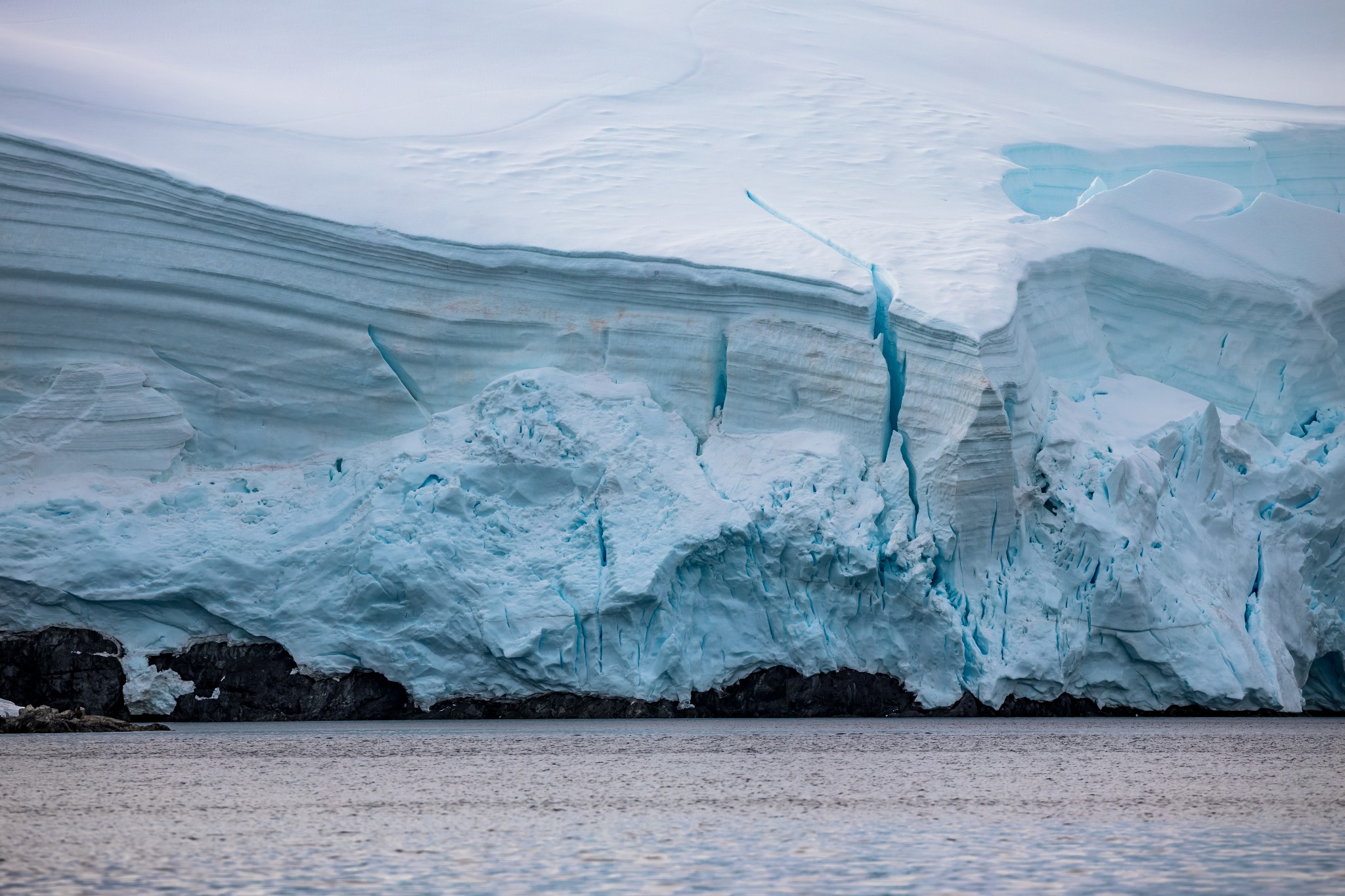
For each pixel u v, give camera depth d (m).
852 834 32.12
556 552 61.09
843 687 60.50
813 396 65.19
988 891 25.95
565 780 40.19
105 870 27.56
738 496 62.38
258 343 68.25
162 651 60.94
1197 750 48.69
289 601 60.88
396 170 74.38
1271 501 68.88
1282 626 66.81
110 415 66.31
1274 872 27.77
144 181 68.12
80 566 60.41
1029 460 64.06
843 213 74.88
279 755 46.47
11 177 68.06
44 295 67.44
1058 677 61.34
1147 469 65.31
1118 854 29.72
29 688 60.16
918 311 63.00
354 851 29.81
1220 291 75.00
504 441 63.53
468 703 59.75
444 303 68.31
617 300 67.69
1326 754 47.91
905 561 60.31
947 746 49.50
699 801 36.59
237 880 26.70
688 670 60.00
